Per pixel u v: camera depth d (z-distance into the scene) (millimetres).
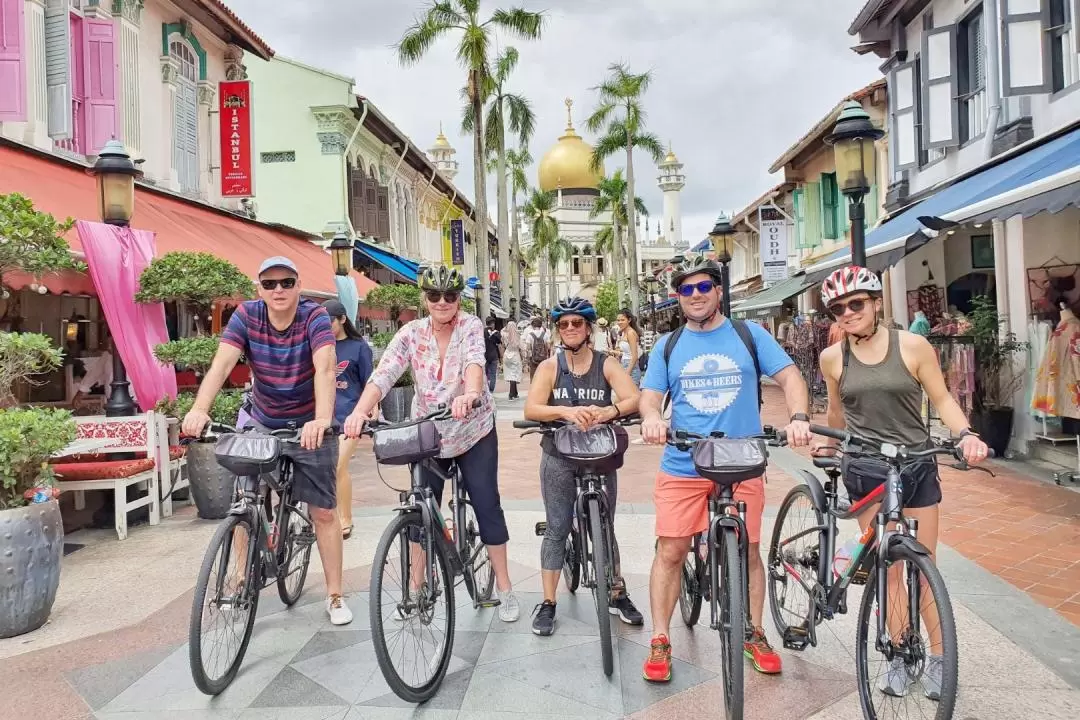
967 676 3496
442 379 4078
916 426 3357
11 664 3828
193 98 12977
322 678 3627
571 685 3518
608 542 4059
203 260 7363
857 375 3377
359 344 5758
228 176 13438
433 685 3441
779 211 21375
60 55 9180
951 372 9602
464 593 4781
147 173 11516
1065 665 3602
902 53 12586
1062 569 5008
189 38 12664
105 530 6480
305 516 4441
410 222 28219
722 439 3146
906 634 2895
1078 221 8930
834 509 3537
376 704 3371
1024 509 6566
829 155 17953
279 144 20609
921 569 2787
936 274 12477
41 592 4270
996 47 9242
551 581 4148
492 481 4152
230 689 3527
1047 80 8422
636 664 3723
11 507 4266
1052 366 8156
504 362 19172
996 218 6648
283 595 4461
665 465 3605
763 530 6117
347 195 20969
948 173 10969
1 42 8211
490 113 27125
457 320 4148
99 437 6715
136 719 3264
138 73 11227
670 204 78562
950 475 8094
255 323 3986
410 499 3582
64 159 9180
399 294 16609
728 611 3164
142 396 7188
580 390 4016
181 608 4605
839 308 3338
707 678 3568
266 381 4051
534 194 53938
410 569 3459
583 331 3959
